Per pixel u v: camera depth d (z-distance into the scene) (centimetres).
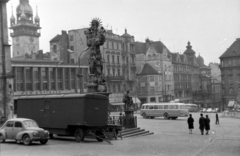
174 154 2016
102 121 2820
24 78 7938
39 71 8300
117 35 10194
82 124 2669
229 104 10656
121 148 2298
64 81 8850
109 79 9375
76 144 2550
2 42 4219
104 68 9456
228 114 7394
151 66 11219
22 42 14388
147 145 2486
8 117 4188
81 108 2692
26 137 2448
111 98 9519
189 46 14712
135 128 3494
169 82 11675
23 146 2389
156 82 10950
